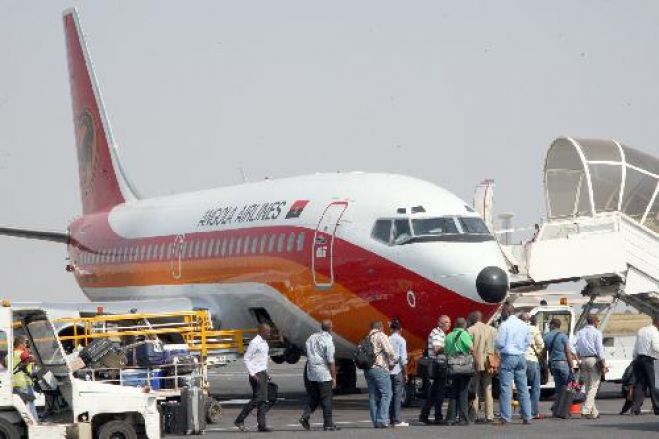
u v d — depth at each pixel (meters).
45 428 56.12
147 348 74.38
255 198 95.69
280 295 88.38
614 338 93.25
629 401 73.62
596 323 72.19
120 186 124.94
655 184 99.88
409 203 80.12
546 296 102.12
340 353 87.31
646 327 72.25
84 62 132.00
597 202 98.88
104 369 71.31
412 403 84.44
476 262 75.81
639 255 96.44
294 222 87.75
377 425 68.00
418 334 78.56
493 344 69.25
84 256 125.06
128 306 97.25
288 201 90.50
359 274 80.88
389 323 79.75
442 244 77.19
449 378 68.19
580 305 101.19
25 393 58.88
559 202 100.94
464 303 75.69
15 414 56.47
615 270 94.56
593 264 94.06
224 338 95.75
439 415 69.94
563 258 93.56
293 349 92.75
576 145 99.44
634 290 96.00
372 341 67.69
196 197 107.44
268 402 69.12
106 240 119.69
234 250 94.38
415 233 78.38
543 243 93.25
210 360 92.25
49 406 59.75
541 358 75.94
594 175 98.75
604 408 79.69
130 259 113.19
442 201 80.19
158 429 59.16
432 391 69.94
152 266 108.12
